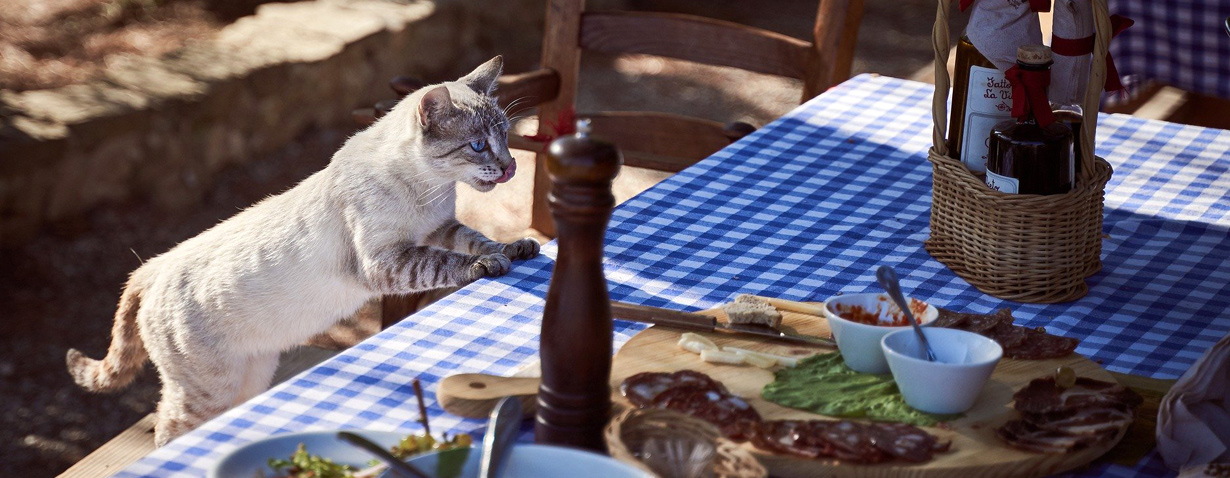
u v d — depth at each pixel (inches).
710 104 283.0
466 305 68.4
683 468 43.8
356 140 101.2
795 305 66.7
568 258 46.9
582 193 45.4
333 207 97.9
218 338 100.4
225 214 206.5
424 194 97.7
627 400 53.9
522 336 64.7
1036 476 50.1
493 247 93.3
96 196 196.5
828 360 58.8
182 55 229.0
